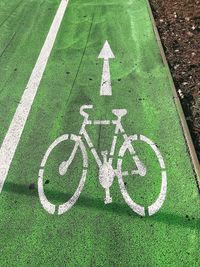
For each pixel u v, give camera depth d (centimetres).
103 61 269
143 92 237
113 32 303
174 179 182
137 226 163
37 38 301
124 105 228
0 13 340
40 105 232
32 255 156
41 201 176
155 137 205
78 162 193
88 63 268
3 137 211
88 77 254
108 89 241
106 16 326
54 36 302
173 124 212
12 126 218
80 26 314
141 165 190
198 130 208
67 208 173
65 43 292
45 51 284
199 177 180
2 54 282
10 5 354
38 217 170
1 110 230
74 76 255
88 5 347
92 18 325
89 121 218
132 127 212
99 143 203
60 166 192
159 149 198
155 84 243
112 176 185
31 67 267
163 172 186
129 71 257
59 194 179
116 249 156
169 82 243
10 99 238
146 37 292
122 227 163
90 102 232
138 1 345
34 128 216
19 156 199
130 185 181
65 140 207
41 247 158
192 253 152
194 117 217
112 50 280
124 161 192
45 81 252
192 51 269
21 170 192
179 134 206
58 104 232
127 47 282
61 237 161
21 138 210
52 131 213
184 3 329
